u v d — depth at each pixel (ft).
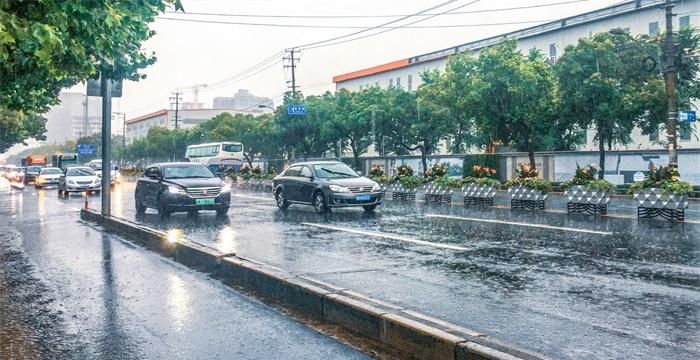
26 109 32.24
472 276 22.35
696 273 22.44
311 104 157.79
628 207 58.23
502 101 102.27
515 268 23.89
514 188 56.59
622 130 102.89
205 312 17.92
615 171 99.96
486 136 120.98
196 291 20.98
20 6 17.83
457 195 79.10
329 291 17.85
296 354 13.87
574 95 94.73
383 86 237.04
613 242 31.12
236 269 23.03
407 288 20.38
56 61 21.88
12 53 20.22
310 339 15.08
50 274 24.58
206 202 49.47
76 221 48.96
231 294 20.48
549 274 22.56
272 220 46.16
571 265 24.41
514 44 103.55
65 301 19.56
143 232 35.17
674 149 77.15
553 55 167.12
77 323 16.81
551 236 33.81
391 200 71.31
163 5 23.59
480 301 18.40
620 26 147.43
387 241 32.50
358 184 51.08
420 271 23.52
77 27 19.29
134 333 15.76
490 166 117.91
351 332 15.72
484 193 61.31
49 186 124.36
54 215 55.26
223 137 204.33
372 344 14.65
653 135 131.75
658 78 97.86
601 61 93.81
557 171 106.93
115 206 65.46
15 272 25.09
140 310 18.22
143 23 22.40
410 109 138.82
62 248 32.45
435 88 136.56
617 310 17.08
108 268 25.94
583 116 96.99
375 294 19.52
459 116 129.80
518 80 99.96
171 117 424.87
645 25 141.69
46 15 18.02
